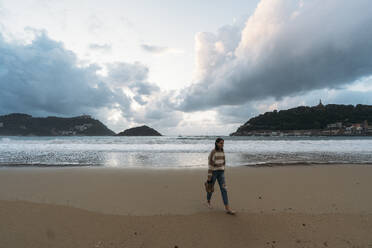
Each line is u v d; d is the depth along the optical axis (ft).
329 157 48.85
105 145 80.59
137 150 65.62
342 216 13.99
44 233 11.51
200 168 33.12
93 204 16.33
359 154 54.90
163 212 14.66
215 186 22.58
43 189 20.90
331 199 17.81
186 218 13.58
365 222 13.11
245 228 12.27
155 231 11.84
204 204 16.44
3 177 26.40
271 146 77.30
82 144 83.25
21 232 11.54
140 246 10.37
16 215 13.76
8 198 17.61
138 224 12.69
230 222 13.02
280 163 39.45
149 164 39.01
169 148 71.46
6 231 11.60
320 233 11.76
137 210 15.05
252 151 62.64
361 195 19.03
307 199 17.79
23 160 43.24
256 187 21.90
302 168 33.09
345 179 25.70
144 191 20.34
